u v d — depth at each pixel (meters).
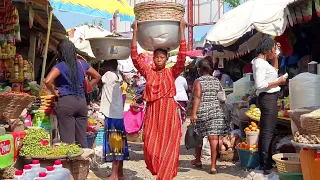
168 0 4.85
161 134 4.74
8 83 6.30
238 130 8.04
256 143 6.75
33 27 8.28
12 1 6.50
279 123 7.36
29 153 4.53
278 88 5.85
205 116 6.50
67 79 5.18
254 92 7.93
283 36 7.48
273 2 6.87
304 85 5.76
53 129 6.42
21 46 8.80
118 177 5.88
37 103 5.93
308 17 6.25
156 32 4.61
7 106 4.23
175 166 4.72
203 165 7.25
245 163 6.72
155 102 4.79
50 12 6.34
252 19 6.64
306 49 7.68
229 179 6.08
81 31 12.01
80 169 4.76
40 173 3.69
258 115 7.07
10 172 4.01
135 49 4.80
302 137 4.48
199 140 6.94
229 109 9.05
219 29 7.31
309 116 4.31
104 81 5.76
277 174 5.56
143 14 4.64
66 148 4.71
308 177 4.48
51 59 10.20
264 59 5.87
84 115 5.38
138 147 9.45
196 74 19.22
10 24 5.97
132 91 14.39
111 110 5.66
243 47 9.74
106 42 5.69
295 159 5.49
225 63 12.97
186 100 8.47
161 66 4.86
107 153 5.68
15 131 4.50
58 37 9.39
